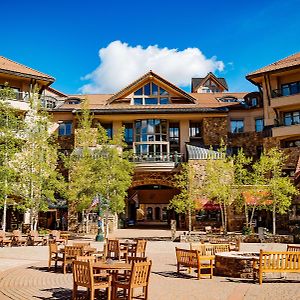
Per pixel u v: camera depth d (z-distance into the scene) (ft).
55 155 125.08
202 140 162.91
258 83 163.32
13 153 106.42
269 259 48.60
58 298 40.19
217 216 141.08
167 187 170.81
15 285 47.42
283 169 143.13
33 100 127.13
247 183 128.26
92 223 139.13
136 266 36.50
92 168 115.75
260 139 160.97
